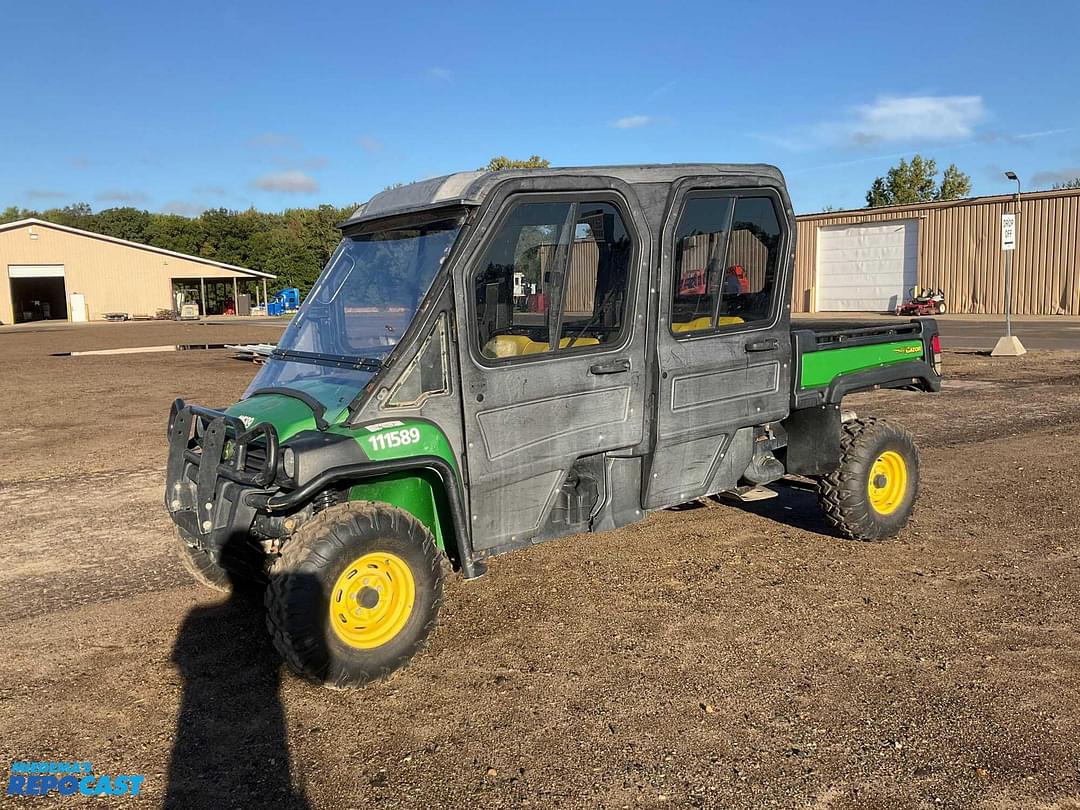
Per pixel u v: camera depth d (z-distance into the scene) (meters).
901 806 3.12
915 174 56.00
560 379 4.57
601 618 4.94
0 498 8.02
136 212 97.25
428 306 4.12
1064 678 4.05
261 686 4.20
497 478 4.41
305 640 3.80
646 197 4.80
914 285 35.09
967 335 23.67
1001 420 11.08
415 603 4.16
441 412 4.22
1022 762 3.37
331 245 69.50
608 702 3.94
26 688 4.21
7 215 112.38
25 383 17.55
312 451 3.78
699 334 5.14
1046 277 31.02
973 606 4.96
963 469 8.37
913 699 3.88
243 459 3.99
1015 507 7.01
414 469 4.25
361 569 4.00
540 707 3.91
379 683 4.16
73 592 5.55
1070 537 6.20
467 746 3.60
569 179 4.47
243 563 4.38
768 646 4.49
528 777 3.36
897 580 5.42
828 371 5.87
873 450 5.98
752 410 5.47
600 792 3.25
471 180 4.31
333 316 4.70
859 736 3.59
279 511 3.93
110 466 9.41
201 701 4.06
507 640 4.67
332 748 3.62
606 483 4.93
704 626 4.78
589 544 6.34
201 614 5.15
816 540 6.32
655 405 4.98
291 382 4.55
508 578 5.66
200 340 31.48
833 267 37.91
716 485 5.52
